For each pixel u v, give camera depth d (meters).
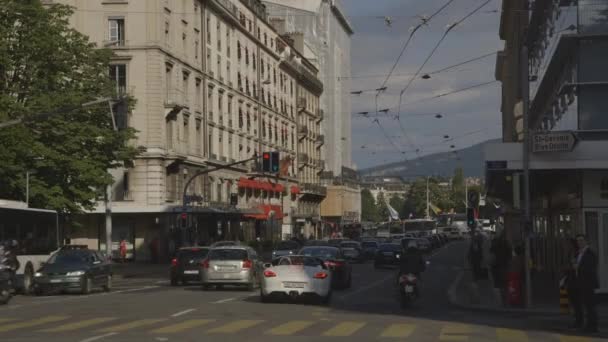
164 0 62.50
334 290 33.69
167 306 24.36
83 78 44.59
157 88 61.19
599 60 27.59
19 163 40.69
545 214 40.50
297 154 108.69
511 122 71.06
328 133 132.38
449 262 63.34
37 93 42.69
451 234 139.12
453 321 20.62
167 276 47.78
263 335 16.78
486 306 24.94
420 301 28.47
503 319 21.42
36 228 34.34
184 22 67.19
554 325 19.67
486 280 38.06
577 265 18.19
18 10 42.75
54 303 25.98
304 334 17.03
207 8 73.06
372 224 157.62
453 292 31.25
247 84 85.81
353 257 62.34
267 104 93.31
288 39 105.31
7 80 42.94
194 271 36.84
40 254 34.41
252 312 22.45
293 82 107.12
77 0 60.94
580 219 26.91
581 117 27.61
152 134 61.06
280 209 93.62
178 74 65.38
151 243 60.59
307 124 115.12
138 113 61.03
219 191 76.00
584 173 26.70
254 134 88.06
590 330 17.98
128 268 54.94
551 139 25.88
